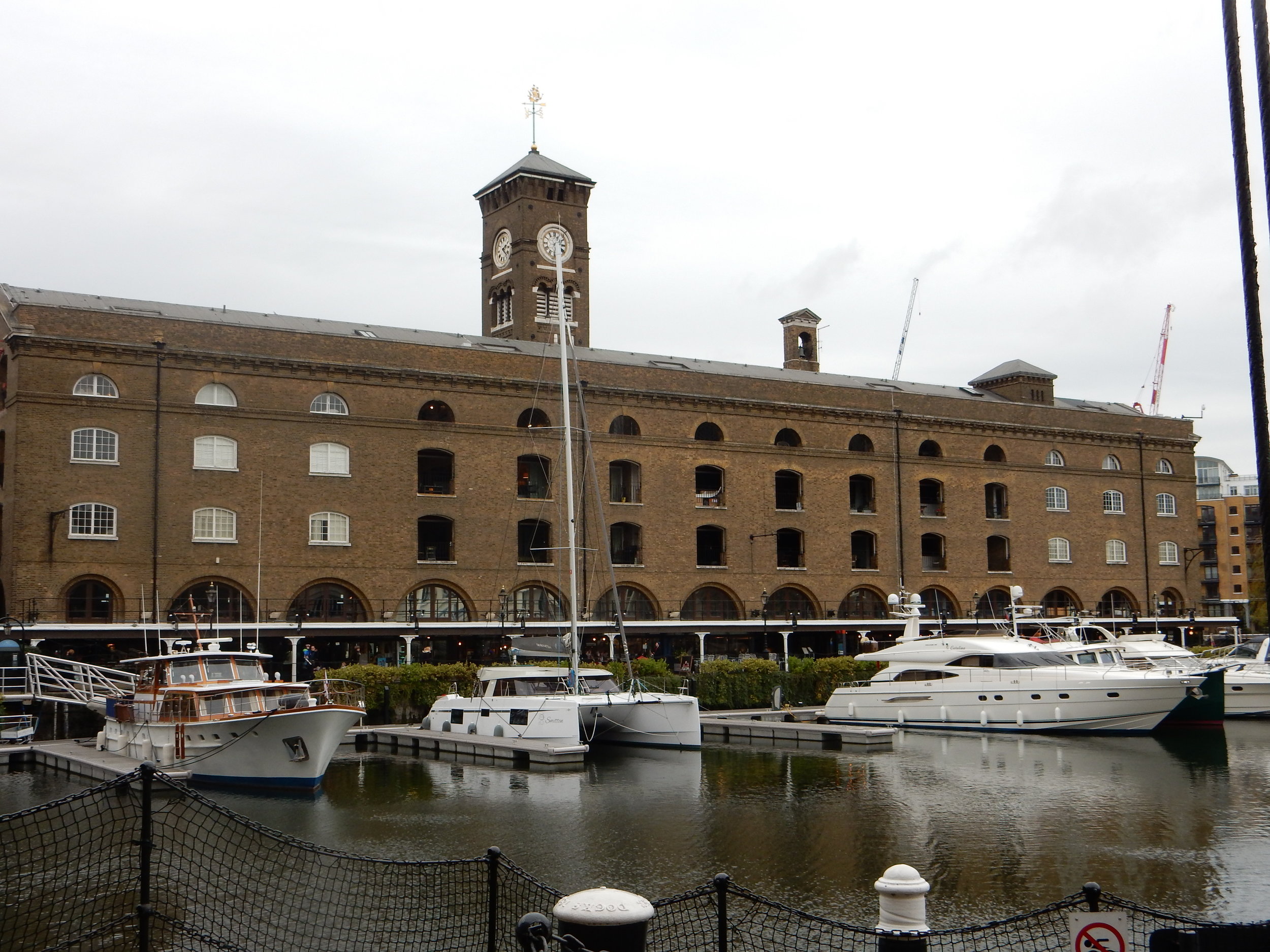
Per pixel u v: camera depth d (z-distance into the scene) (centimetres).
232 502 5384
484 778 3716
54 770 3950
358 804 3269
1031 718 4809
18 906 2234
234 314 5922
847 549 6950
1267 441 1195
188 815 3055
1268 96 1159
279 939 2034
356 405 5709
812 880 2455
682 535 6469
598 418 6303
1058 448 7794
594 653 6100
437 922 2141
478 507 5959
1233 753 4222
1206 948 1222
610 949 1132
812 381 7369
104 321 5188
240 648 4928
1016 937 2055
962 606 7300
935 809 3180
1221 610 10281
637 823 3009
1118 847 2734
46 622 4816
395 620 5706
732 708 5616
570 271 7094
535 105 8531
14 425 4997
